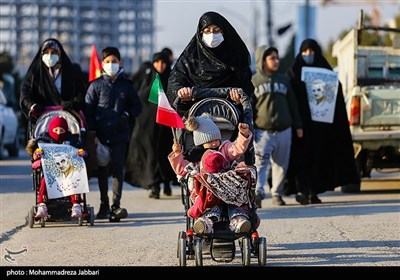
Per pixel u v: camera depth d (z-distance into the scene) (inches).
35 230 1019.3
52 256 846.5
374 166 1482.5
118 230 1021.2
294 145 1323.8
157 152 1398.9
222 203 769.6
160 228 1037.8
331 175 1337.4
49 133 1042.7
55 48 1090.1
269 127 1250.0
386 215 1134.4
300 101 1323.8
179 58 892.0
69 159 1016.9
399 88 1441.9
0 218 1123.3
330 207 1252.5
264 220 1104.8
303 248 885.2
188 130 798.5
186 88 823.7
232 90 817.5
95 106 1133.1
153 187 1403.8
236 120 805.2
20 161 2267.5
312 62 1343.5
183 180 782.5
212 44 864.9
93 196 1421.0
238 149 768.9
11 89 2615.7
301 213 1178.6
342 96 1344.7
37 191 1027.3
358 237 949.8
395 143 1437.0
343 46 1596.9
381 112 1441.9
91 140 1082.1
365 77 1494.8
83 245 911.0
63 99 1104.2
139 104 1157.7
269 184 1407.5
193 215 767.7
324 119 1318.9
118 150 1121.4
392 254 847.1
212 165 759.1
